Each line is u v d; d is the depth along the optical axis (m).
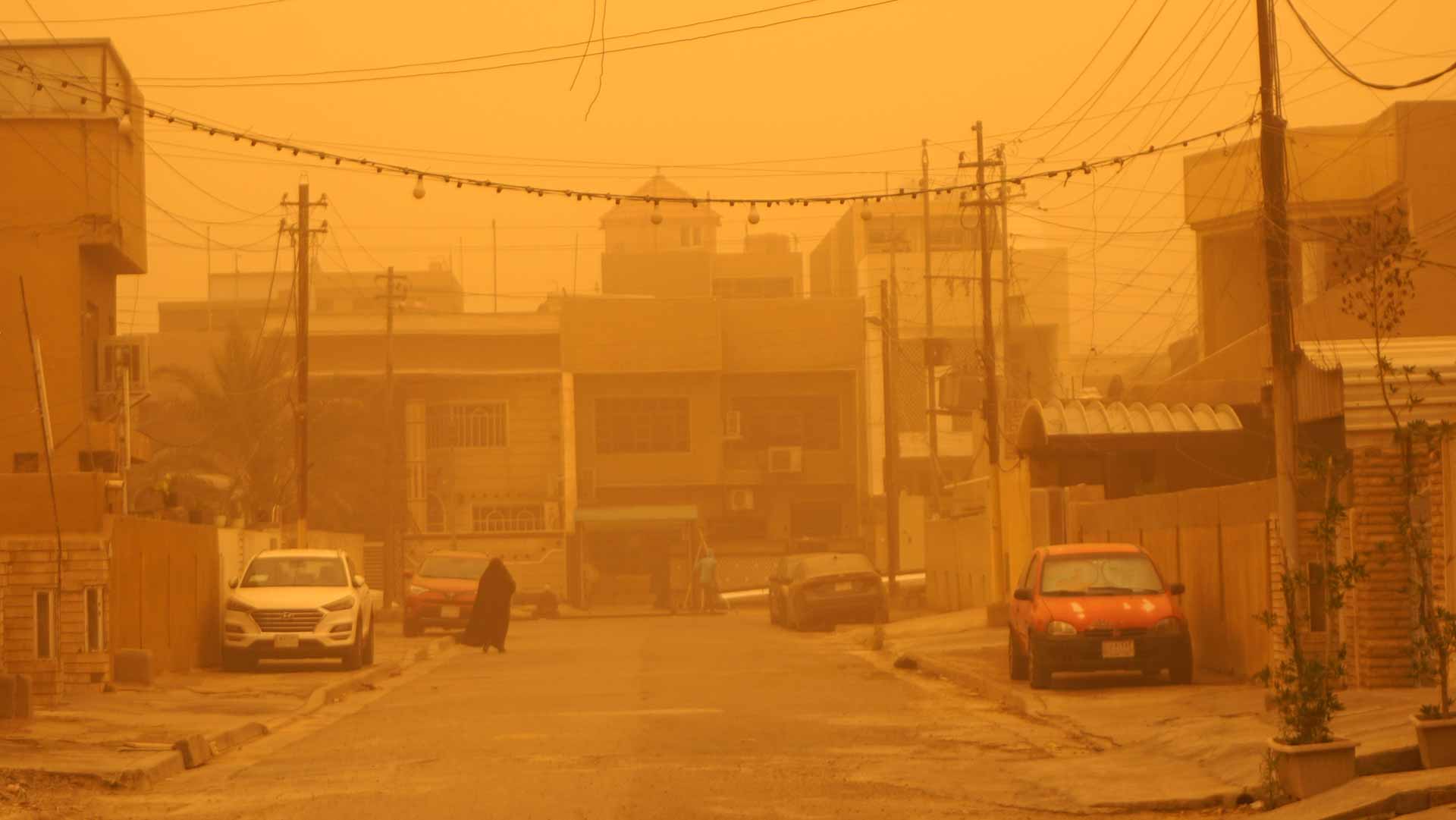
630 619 50.56
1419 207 34.06
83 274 34.59
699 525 67.25
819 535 68.12
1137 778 12.64
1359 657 16.55
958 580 46.88
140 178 37.03
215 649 29.03
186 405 61.06
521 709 19.27
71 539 21.97
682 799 11.78
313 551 28.39
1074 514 30.50
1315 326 33.22
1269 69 19.16
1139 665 19.80
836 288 89.88
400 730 17.33
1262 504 19.81
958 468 69.88
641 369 66.12
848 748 15.04
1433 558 14.89
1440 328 33.22
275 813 11.53
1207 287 41.91
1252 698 17.41
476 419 66.38
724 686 22.38
